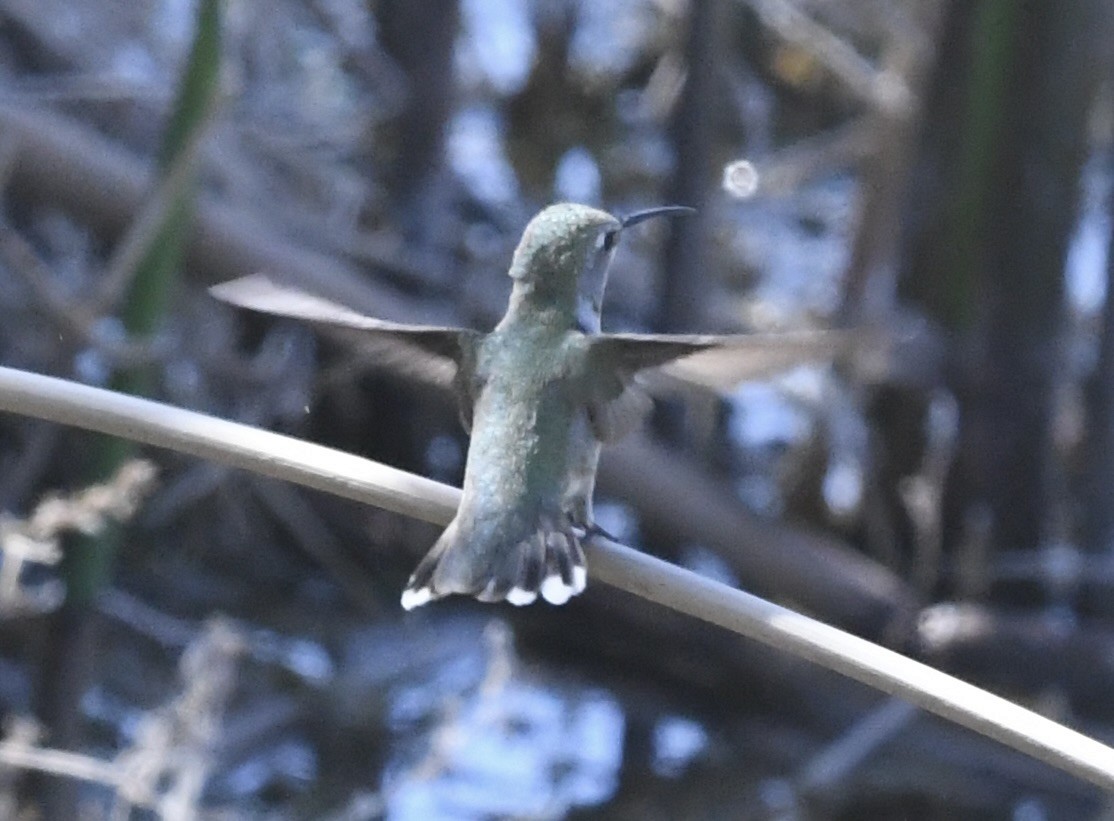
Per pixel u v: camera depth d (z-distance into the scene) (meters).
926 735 10.68
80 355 10.02
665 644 11.37
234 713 10.26
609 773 10.55
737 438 12.88
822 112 15.22
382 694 10.73
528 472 5.55
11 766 8.62
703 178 12.06
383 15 13.38
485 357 5.79
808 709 11.25
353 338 5.86
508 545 5.41
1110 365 11.52
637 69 14.79
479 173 14.27
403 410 12.08
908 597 11.38
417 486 5.45
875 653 4.75
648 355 5.63
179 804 8.13
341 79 14.02
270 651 11.00
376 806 9.08
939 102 11.59
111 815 8.98
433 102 13.02
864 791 10.34
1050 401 11.36
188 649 10.38
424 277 12.27
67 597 9.63
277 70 13.50
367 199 13.03
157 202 9.20
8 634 10.29
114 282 9.30
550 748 10.61
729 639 11.18
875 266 11.90
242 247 10.90
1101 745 4.58
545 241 5.92
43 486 11.02
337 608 11.62
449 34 13.14
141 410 5.03
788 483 11.86
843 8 14.32
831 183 14.80
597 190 14.34
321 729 10.39
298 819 9.60
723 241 13.90
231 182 11.55
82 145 10.47
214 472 11.41
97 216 10.57
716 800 10.38
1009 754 10.64
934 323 11.38
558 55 14.59
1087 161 11.31
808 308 13.38
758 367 5.36
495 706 9.98
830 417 11.62
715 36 12.04
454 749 9.27
